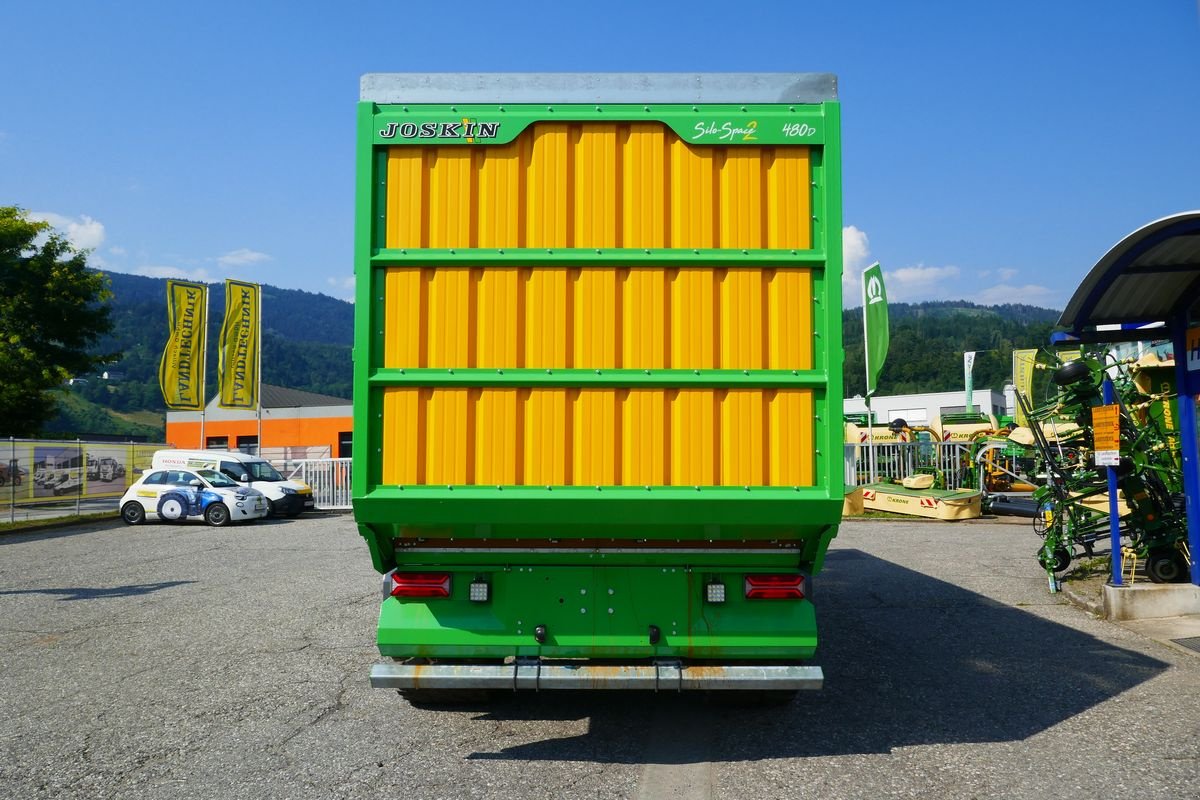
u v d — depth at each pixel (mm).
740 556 4859
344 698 5926
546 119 4617
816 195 4625
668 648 4773
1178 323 8195
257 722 5410
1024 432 21297
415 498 4531
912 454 21625
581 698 5883
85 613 9320
